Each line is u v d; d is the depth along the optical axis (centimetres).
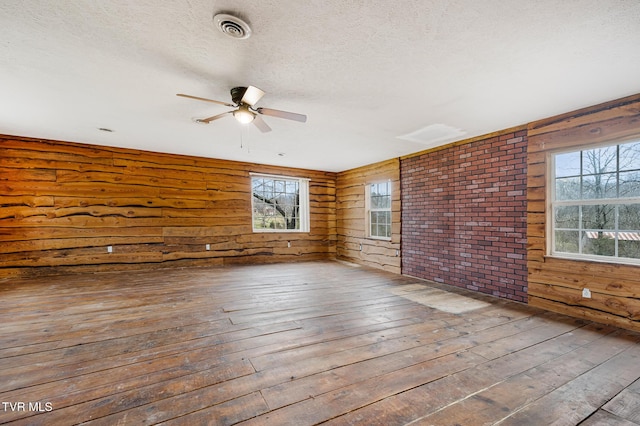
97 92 263
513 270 352
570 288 300
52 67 219
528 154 336
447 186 436
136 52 198
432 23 166
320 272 520
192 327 257
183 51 197
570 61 205
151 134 401
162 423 139
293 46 190
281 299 347
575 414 150
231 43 186
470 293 385
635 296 258
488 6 151
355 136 398
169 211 530
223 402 155
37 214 439
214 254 571
